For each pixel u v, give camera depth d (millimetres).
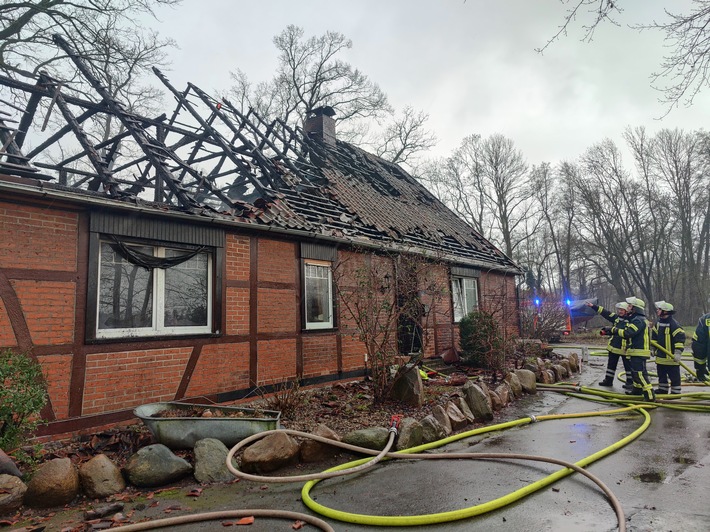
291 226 7766
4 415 3943
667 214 33031
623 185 33875
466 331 10734
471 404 6527
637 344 7699
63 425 4996
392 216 12555
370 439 4887
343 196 11469
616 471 4250
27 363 4270
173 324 6238
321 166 14023
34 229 5039
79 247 5348
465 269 12852
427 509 3504
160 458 4160
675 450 4883
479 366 10391
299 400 6516
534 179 37438
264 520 3371
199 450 4344
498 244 36375
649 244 33562
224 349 6660
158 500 3779
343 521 3332
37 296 4980
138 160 9680
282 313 7598
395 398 6887
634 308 8344
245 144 10758
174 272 6336
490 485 3973
